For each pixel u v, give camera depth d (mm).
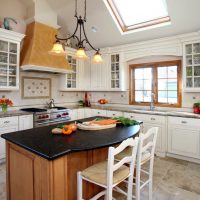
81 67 5133
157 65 4289
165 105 4168
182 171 2941
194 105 3619
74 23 4348
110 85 4758
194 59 3508
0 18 3676
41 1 3857
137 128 2316
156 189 2418
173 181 2629
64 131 1993
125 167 1830
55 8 4031
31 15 3857
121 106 4895
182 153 3354
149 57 4391
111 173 1479
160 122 3561
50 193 1397
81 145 1621
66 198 1519
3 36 3344
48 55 3867
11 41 3488
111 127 2355
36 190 1535
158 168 3051
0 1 3662
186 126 3277
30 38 3785
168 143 3504
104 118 2854
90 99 5535
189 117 3232
